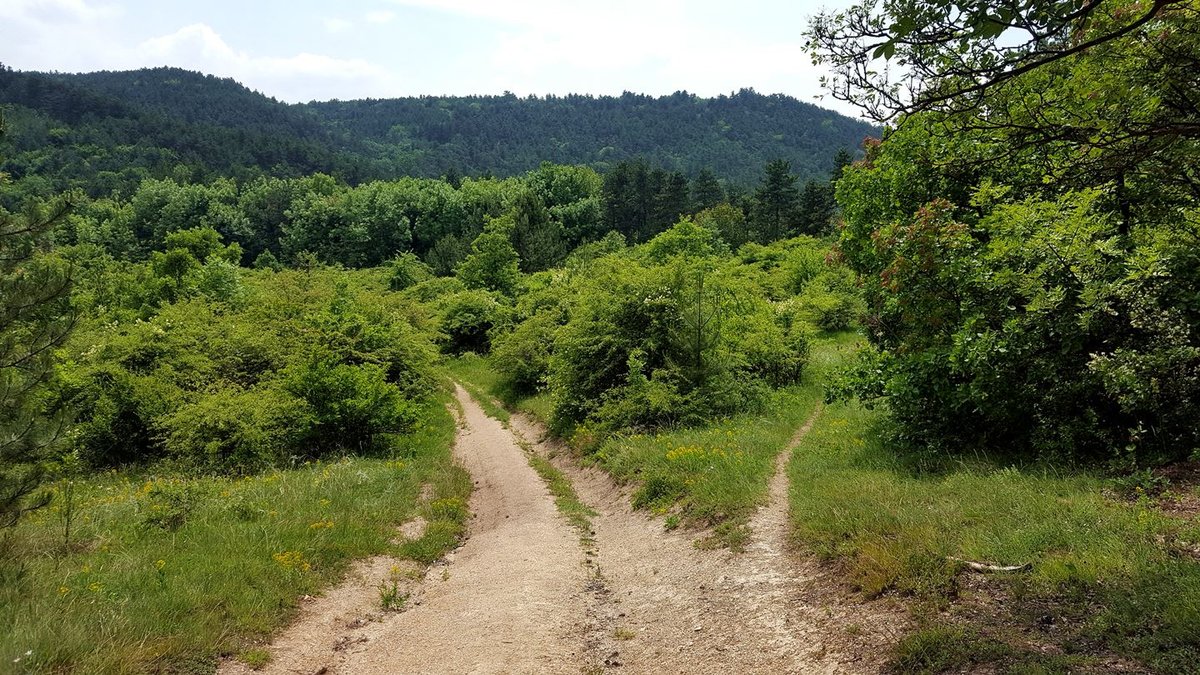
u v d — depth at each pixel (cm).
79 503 991
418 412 1745
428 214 7956
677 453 1069
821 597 527
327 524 830
